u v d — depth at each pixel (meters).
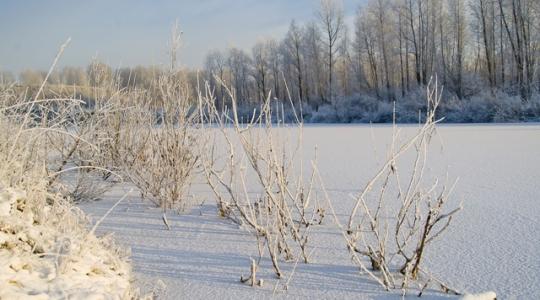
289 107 36.38
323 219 3.72
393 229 3.39
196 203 4.42
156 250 3.06
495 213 3.72
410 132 13.80
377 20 37.19
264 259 2.88
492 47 32.34
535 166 6.22
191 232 3.46
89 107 4.93
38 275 2.03
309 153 8.94
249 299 2.31
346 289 2.40
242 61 47.50
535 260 2.65
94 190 4.57
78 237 2.49
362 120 29.95
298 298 2.31
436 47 35.06
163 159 4.29
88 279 2.13
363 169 6.54
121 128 5.17
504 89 26.17
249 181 5.58
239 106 34.22
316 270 2.67
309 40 41.12
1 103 3.22
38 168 2.90
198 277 2.61
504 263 2.64
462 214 3.73
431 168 6.35
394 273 2.59
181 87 4.49
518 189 4.65
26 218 2.44
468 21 33.19
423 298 2.26
